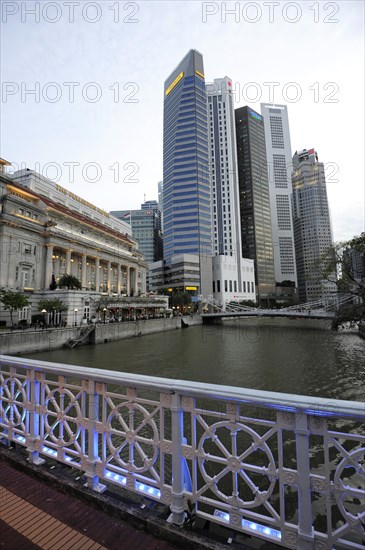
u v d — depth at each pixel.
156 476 2.50
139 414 12.17
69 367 3.03
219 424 2.27
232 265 113.00
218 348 35.22
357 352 29.23
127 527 2.39
